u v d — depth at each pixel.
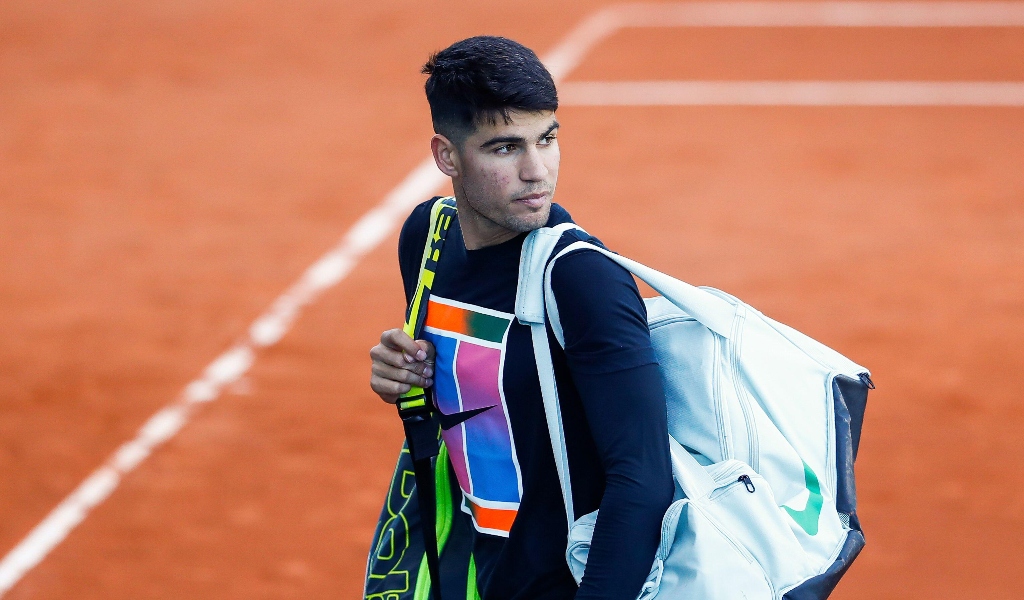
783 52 39.94
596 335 5.55
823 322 19.86
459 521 6.92
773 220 25.19
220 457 15.84
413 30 43.84
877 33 41.97
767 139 30.97
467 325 6.16
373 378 6.45
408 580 6.99
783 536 5.71
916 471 14.91
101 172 29.56
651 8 46.62
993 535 13.45
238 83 37.66
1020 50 39.00
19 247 24.59
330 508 14.49
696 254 23.42
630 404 5.53
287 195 27.73
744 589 5.54
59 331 20.22
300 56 40.69
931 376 17.69
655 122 32.72
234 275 22.80
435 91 5.86
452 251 6.38
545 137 5.83
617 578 5.48
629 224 25.23
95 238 25.08
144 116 34.38
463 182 5.93
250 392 17.78
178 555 13.59
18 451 16.06
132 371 18.58
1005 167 28.19
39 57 40.69
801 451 6.08
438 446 6.77
